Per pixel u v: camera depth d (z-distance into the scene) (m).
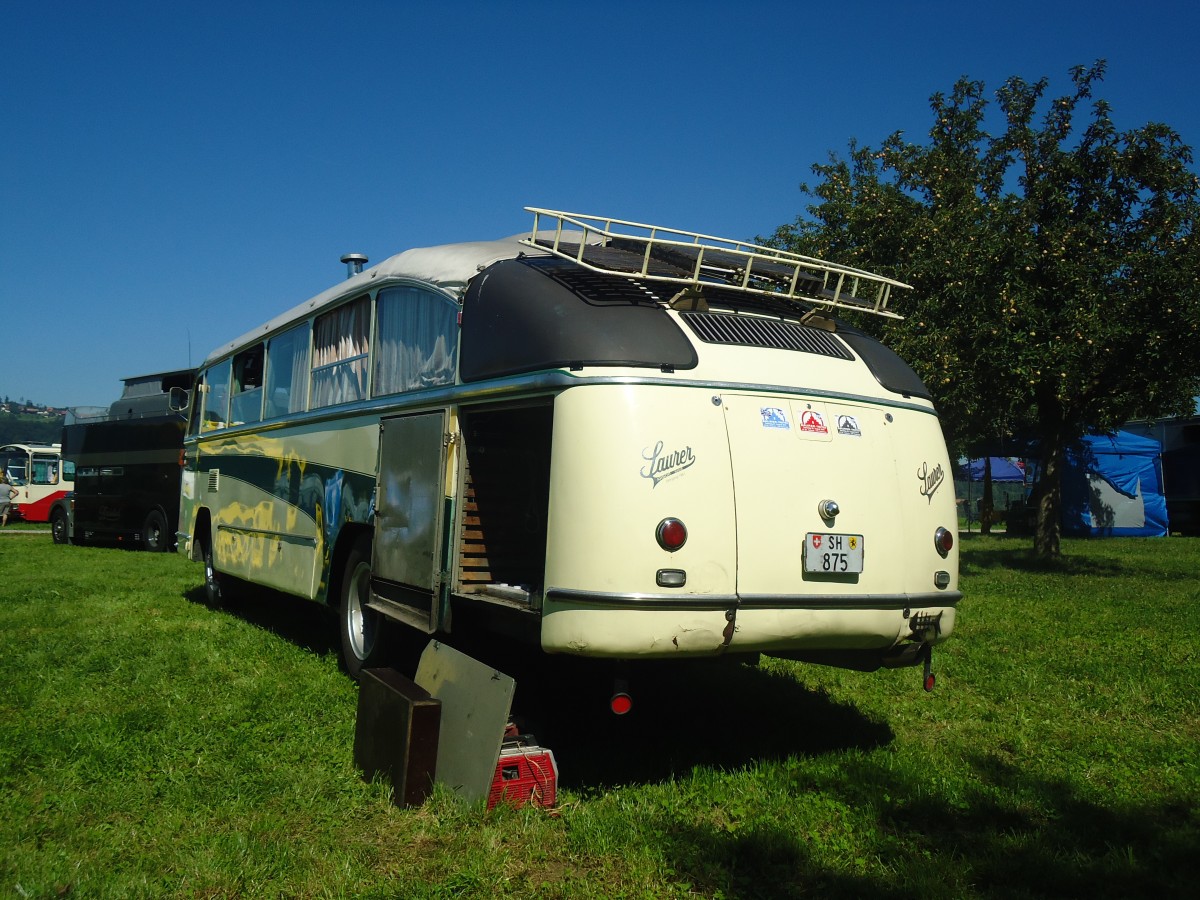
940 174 15.30
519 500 5.70
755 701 6.55
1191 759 5.44
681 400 4.59
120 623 9.38
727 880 3.79
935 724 6.18
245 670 7.25
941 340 13.59
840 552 4.84
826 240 14.90
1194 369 15.02
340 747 5.32
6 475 30.98
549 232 6.49
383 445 6.38
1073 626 9.78
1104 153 14.95
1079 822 4.48
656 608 4.34
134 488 19.89
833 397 5.09
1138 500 29.45
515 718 4.87
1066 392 14.74
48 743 5.34
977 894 3.74
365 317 7.09
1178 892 3.77
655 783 4.95
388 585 6.15
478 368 5.30
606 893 3.71
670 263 5.74
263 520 8.91
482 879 3.74
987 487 29.61
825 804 4.64
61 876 3.73
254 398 9.55
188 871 3.79
